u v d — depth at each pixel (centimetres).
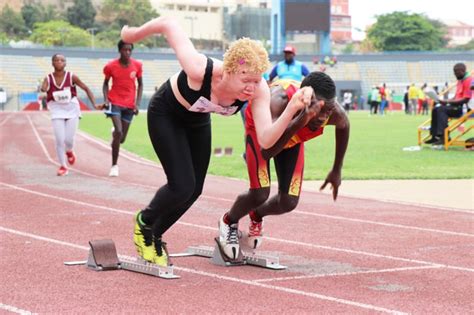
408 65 8875
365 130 3362
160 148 650
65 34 10612
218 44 11188
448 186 1366
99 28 11775
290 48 1552
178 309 550
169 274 660
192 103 624
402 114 6041
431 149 2164
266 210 746
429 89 2117
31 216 1024
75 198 1215
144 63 8506
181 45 621
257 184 702
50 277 660
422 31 12150
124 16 11819
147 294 597
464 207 1120
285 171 717
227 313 539
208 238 871
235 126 3900
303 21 8250
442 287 632
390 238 876
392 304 568
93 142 2669
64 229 921
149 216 668
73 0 11831
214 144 2495
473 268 714
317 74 620
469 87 2077
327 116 634
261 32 10988
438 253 787
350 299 583
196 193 687
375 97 5988
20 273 677
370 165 1738
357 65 8800
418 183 1412
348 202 1173
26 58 8025
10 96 7450
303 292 605
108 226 946
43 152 2234
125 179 1505
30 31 11100
